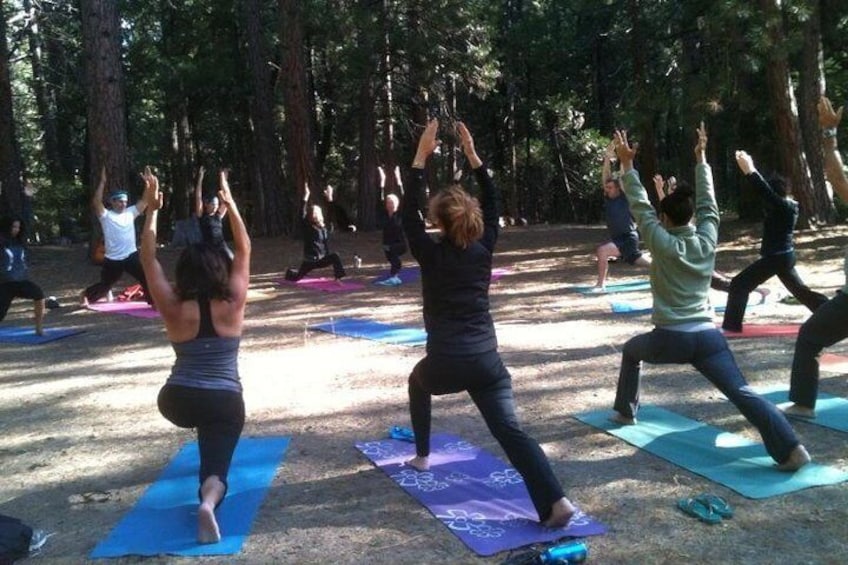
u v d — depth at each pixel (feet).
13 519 12.50
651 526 12.61
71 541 12.84
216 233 37.73
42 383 24.17
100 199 38.09
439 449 16.47
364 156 80.74
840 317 16.34
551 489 12.37
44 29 85.56
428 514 13.34
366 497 14.15
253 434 17.98
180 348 12.61
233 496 14.24
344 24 75.05
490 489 14.25
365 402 20.31
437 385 13.08
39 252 64.90
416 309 35.60
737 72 51.39
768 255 24.99
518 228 82.94
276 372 23.98
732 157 88.94
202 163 122.21
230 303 12.62
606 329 28.48
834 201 60.44
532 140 125.49
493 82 87.20
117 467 16.33
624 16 81.30
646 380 21.31
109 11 52.21
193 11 92.02
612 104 109.60
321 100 100.27
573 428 17.54
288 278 45.93
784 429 14.28
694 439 16.43
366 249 64.03
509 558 11.48
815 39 55.36
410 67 82.89
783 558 11.42
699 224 15.47
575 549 11.34
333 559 11.84
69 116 99.91
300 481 15.05
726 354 14.82
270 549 12.23
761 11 48.47
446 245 12.95
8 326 34.99
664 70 71.10
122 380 23.98
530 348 25.82
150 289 12.55
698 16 61.05
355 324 31.89
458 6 77.25
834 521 12.52
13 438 18.70
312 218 45.39
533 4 104.88
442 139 95.76
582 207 132.05
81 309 39.29
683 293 14.89
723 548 11.78
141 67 86.99
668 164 91.09
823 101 16.17
